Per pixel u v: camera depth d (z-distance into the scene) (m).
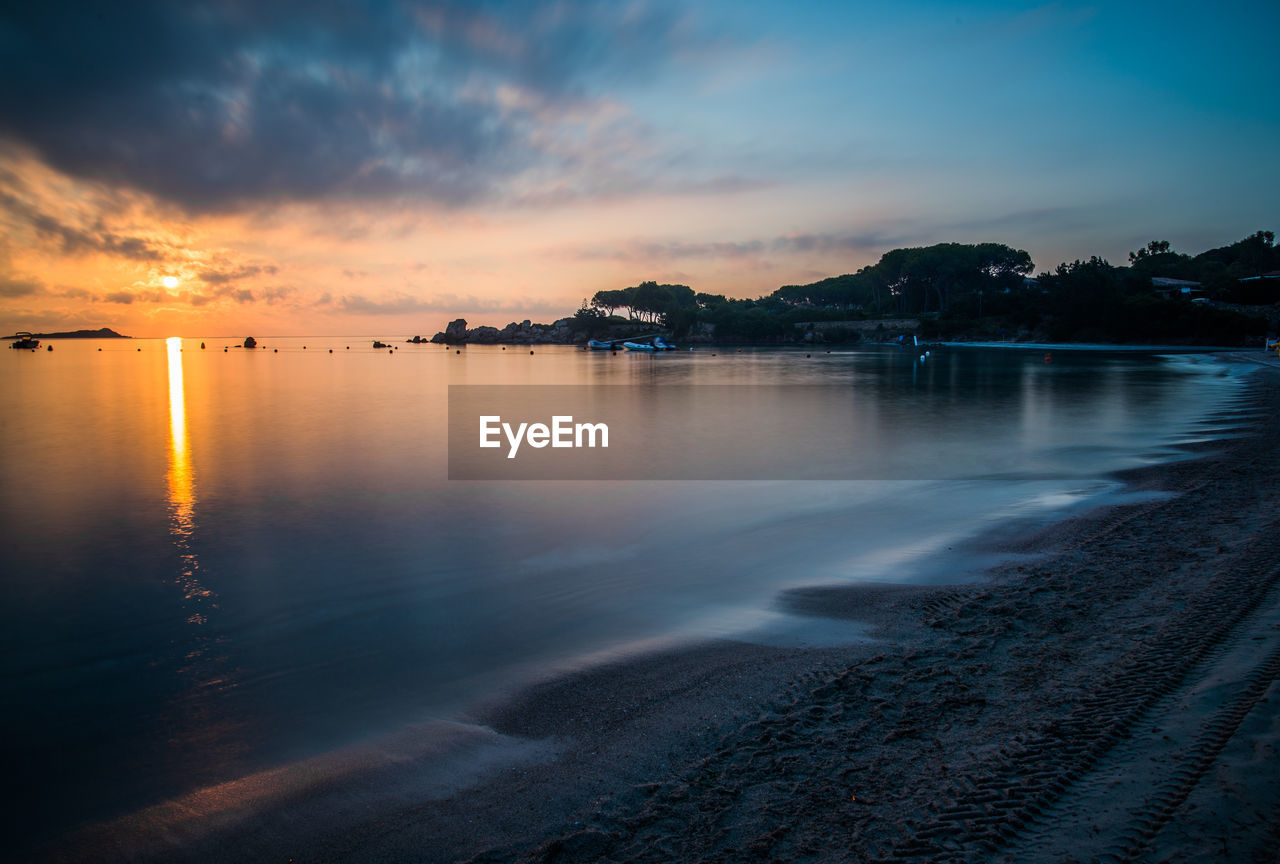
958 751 7.18
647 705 8.77
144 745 8.38
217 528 18.20
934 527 17.02
